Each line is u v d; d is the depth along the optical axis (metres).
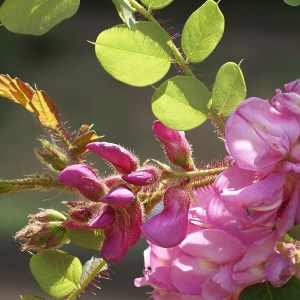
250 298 0.63
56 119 0.68
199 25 0.66
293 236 0.61
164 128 0.66
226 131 0.61
